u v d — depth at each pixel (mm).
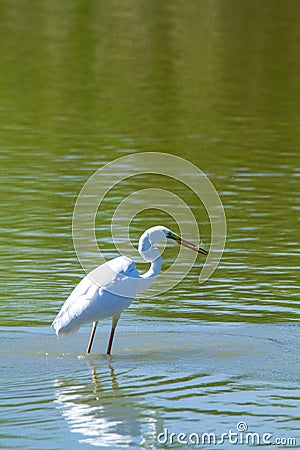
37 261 14812
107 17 43938
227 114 27297
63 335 11789
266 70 33938
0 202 18281
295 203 18359
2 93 29844
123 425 9469
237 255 15250
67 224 16953
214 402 10000
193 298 13352
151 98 29453
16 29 40906
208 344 11711
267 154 22547
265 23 42250
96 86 31125
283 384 10484
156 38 39344
